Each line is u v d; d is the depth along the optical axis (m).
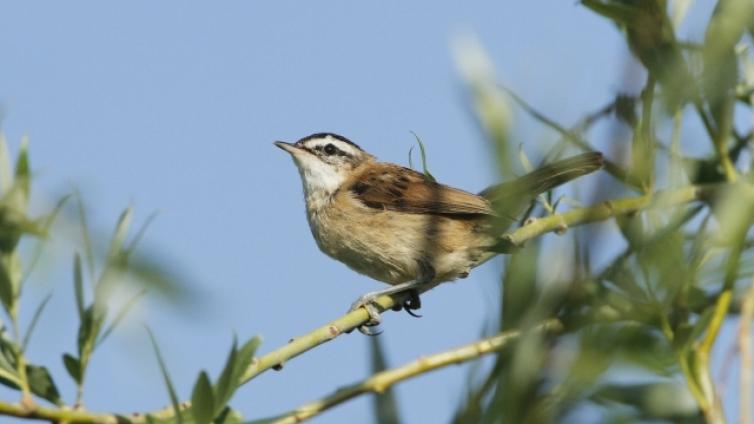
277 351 8.01
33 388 6.44
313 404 6.55
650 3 7.46
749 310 6.18
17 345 6.34
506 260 5.90
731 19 7.04
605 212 5.16
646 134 7.45
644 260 6.33
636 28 7.39
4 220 5.60
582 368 4.55
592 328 4.95
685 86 7.18
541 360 4.49
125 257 5.68
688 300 6.96
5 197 5.63
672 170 8.06
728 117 8.80
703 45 7.07
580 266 5.02
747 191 6.93
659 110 7.35
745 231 6.88
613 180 5.27
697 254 6.64
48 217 5.65
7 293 6.29
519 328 4.84
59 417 6.29
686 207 7.84
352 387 6.62
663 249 6.40
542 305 4.91
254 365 7.81
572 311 4.93
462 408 4.82
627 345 5.16
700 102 8.00
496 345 5.50
